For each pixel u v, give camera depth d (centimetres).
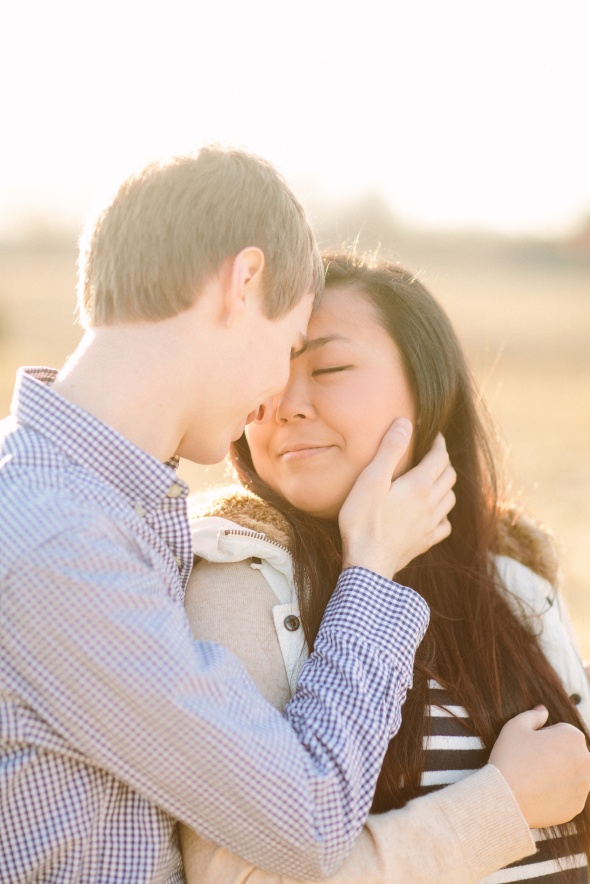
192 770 133
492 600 196
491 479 216
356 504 176
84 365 154
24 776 134
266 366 162
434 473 185
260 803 133
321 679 151
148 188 157
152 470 148
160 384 153
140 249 154
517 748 164
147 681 132
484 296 3716
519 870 171
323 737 143
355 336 188
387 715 149
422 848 146
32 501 136
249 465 197
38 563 132
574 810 163
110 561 135
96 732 133
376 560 172
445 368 199
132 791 140
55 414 147
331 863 137
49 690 133
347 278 195
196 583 171
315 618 169
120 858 138
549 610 207
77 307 168
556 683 190
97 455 147
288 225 163
